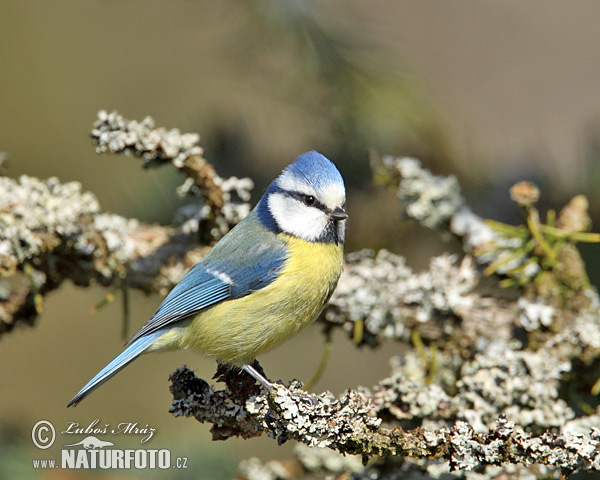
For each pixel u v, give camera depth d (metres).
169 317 7.38
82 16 11.78
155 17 11.59
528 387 6.98
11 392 11.40
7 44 11.62
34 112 11.78
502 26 13.19
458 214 8.18
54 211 7.61
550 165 9.45
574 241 7.94
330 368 12.16
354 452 5.70
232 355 7.40
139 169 11.59
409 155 8.95
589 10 13.52
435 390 6.92
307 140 8.98
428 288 7.92
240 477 7.16
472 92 12.36
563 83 12.62
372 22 8.84
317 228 7.48
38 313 8.05
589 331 7.37
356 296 7.95
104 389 11.34
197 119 9.26
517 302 8.11
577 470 5.52
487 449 5.49
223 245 7.59
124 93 11.82
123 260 8.03
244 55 8.67
